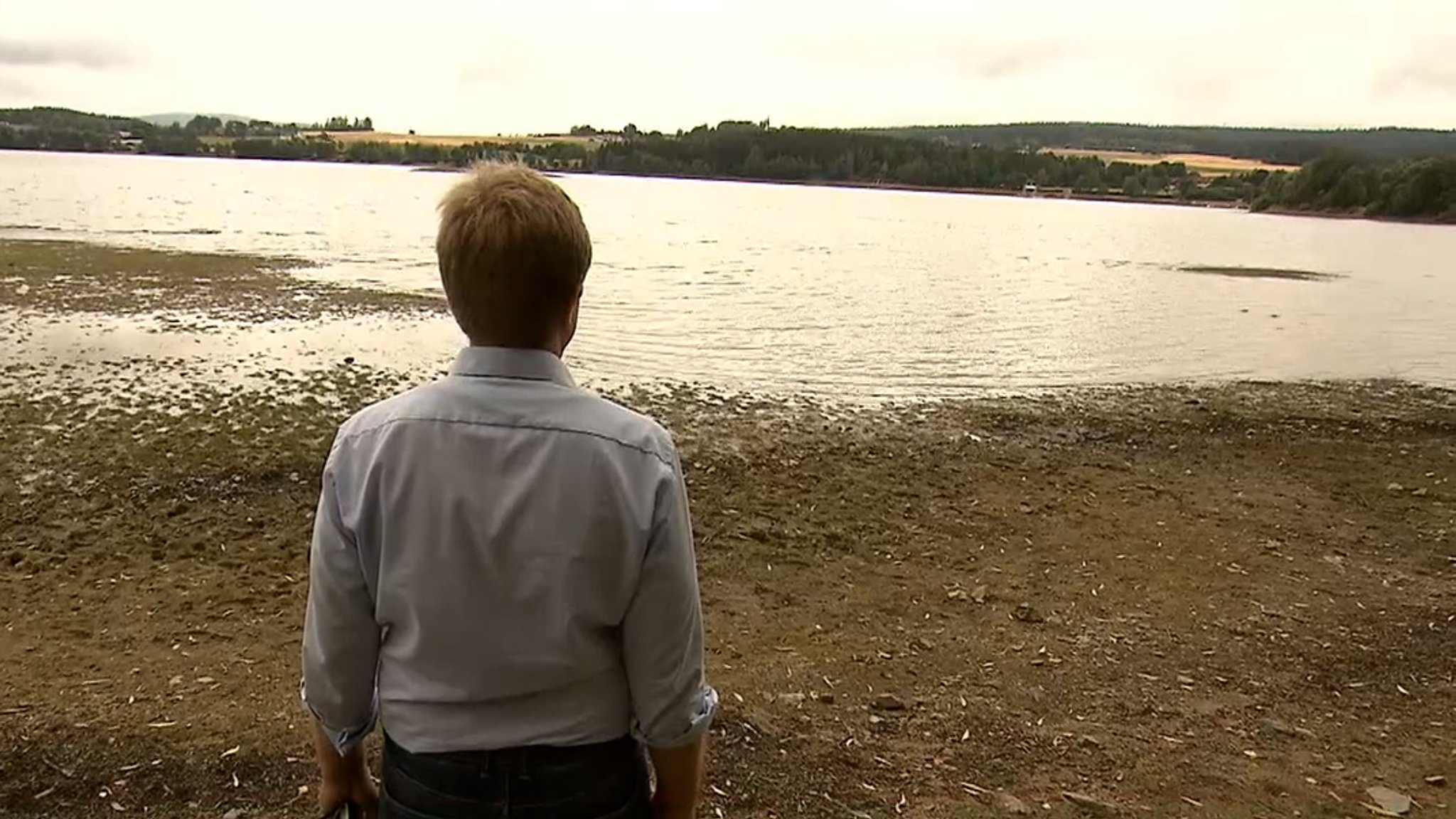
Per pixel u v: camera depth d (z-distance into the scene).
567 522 1.75
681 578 1.81
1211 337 19.39
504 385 1.80
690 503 8.03
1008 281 29.94
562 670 1.78
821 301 23.19
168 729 4.28
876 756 4.35
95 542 6.65
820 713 4.72
